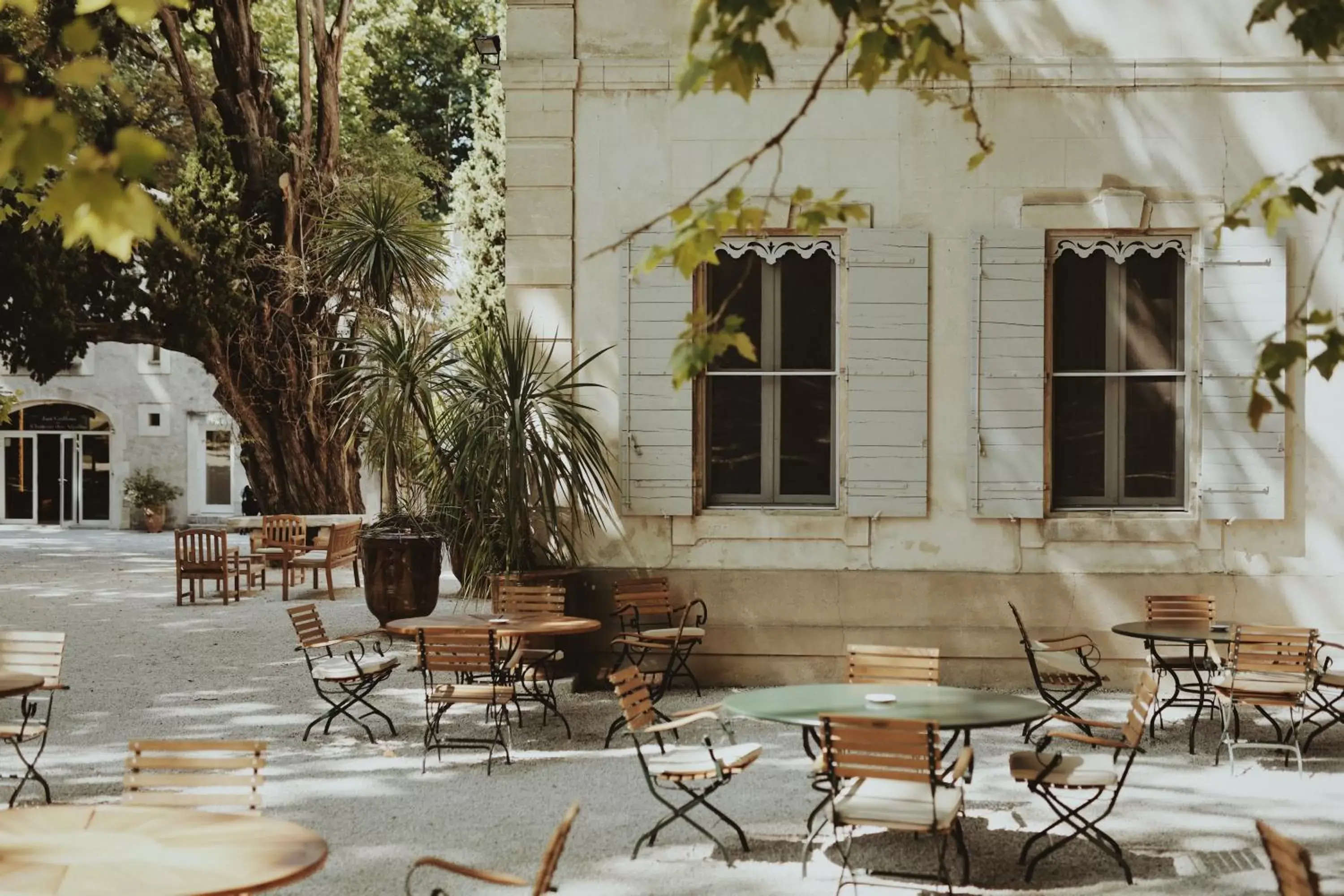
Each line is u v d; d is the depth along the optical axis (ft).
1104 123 37.22
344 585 67.62
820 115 37.50
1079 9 37.19
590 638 37.78
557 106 38.01
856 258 37.22
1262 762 28.60
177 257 72.38
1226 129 37.14
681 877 20.52
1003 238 36.99
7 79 8.83
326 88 77.46
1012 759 21.83
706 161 37.76
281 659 42.42
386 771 27.78
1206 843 22.31
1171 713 34.32
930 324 37.45
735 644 37.47
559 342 38.09
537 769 28.04
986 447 37.04
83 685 37.78
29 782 26.32
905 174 37.47
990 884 20.15
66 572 74.02
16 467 118.93
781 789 26.25
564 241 38.01
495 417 36.35
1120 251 37.55
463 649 28.60
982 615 37.24
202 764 17.08
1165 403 37.78
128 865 12.98
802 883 20.21
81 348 75.15
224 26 76.64
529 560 37.06
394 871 20.75
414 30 110.01
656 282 37.68
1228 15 37.04
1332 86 36.99
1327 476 37.01
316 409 76.79
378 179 76.28
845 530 37.40
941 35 14.65
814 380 38.17
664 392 37.70
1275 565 37.04
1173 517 37.24
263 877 12.61
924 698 23.06
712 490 38.40
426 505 42.29
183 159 81.35
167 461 116.06
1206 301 37.01
